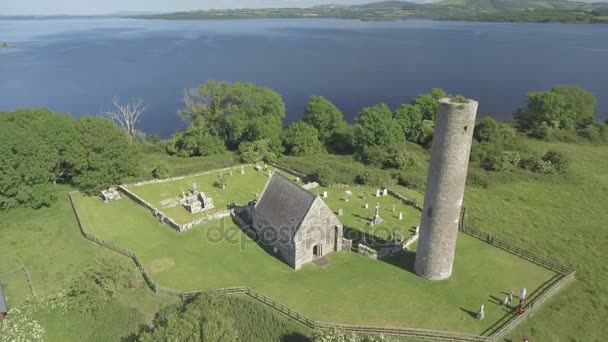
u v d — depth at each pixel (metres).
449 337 37.94
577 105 112.31
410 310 41.47
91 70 198.75
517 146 94.31
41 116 65.00
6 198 59.16
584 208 66.44
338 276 46.78
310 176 73.88
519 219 62.41
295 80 181.25
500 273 47.72
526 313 41.09
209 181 73.75
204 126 90.94
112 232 56.31
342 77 189.50
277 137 86.62
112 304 44.03
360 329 38.34
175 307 42.06
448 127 39.62
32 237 56.25
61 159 64.81
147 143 94.69
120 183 69.88
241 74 192.12
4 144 57.56
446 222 43.31
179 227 55.84
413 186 72.62
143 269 47.25
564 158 79.94
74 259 51.66
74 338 42.66
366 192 69.31
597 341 39.03
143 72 194.12
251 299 42.84
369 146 86.38
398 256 50.88
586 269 49.44
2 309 43.59
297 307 41.75
